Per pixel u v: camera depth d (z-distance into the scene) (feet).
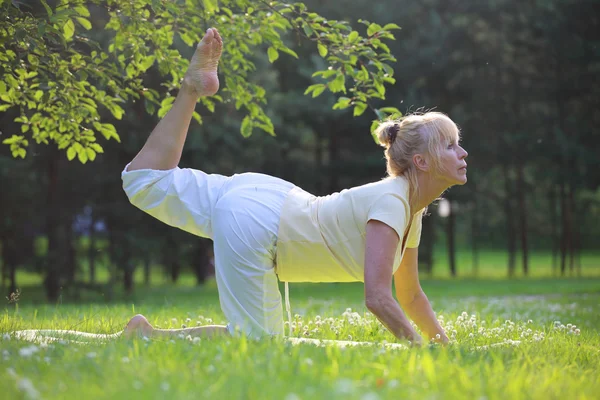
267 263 12.54
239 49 20.56
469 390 8.00
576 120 88.94
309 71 73.41
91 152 19.99
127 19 19.02
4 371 9.04
